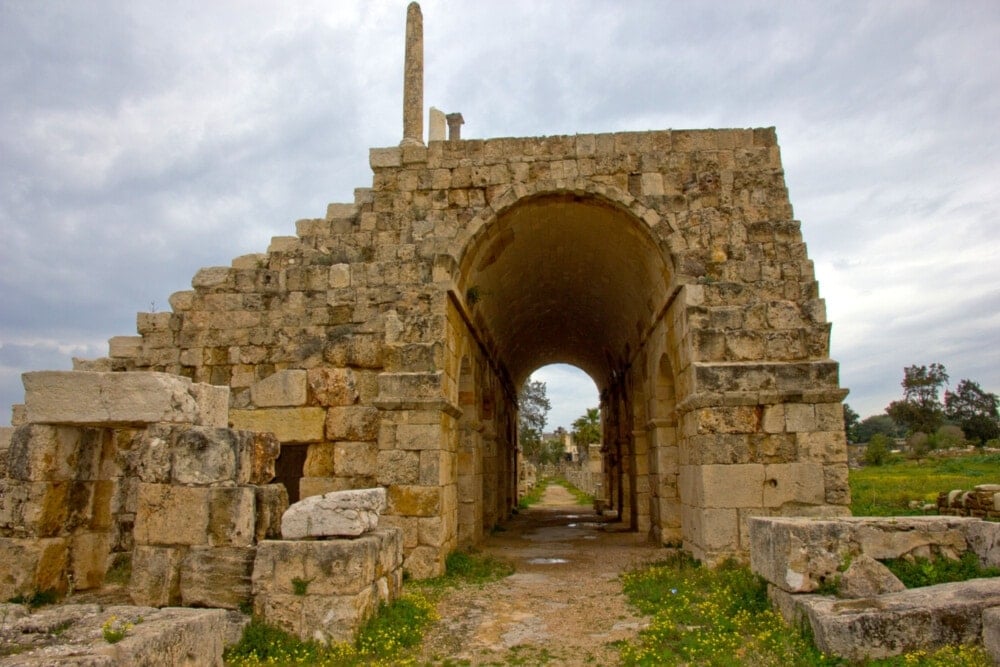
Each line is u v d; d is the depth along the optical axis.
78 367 14.16
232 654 6.64
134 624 5.04
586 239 16.19
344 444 12.74
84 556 8.73
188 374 14.00
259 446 8.45
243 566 7.43
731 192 13.48
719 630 7.44
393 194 14.27
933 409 75.06
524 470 47.69
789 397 11.89
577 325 25.38
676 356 13.81
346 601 7.11
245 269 14.35
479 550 15.47
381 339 13.13
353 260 14.09
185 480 7.72
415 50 15.26
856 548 7.29
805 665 5.96
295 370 13.13
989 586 6.49
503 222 14.38
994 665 5.64
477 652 7.43
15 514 8.10
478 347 17.95
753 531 8.51
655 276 14.70
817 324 12.38
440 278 13.29
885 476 30.53
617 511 25.59
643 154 13.84
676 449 15.41
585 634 8.15
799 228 13.12
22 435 8.33
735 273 12.88
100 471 9.11
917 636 6.02
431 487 11.94
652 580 10.73
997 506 13.95
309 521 7.56
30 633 4.91
